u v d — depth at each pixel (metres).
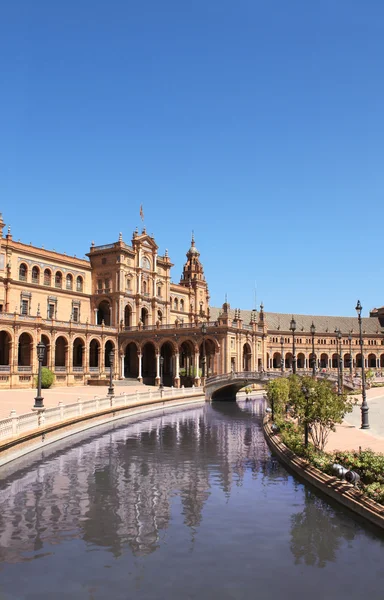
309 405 26.53
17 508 20.38
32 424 31.53
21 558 15.50
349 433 34.47
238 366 92.19
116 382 89.06
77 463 29.08
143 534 17.62
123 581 14.03
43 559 15.44
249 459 30.88
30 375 77.00
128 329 98.12
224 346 88.12
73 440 36.81
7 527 18.16
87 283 101.12
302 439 30.06
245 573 14.58
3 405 47.19
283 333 148.50
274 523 18.72
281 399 42.00
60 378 83.88
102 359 93.56
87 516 19.50
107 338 95.19
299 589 13.62
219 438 39.78
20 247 87.06
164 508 20.62
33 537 17.23
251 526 18.42
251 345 99.25
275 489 23.44
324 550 16.17
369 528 17.91
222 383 80.06
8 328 74.44
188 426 47.62
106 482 24.77
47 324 82.44
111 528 18.20
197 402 76.56
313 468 24.33
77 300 98.19
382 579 14.23
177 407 67.69
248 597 13.17
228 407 71.00
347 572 14.64
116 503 21.25
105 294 99.81
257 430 44.94
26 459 29.34
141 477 25.94
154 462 29.83
